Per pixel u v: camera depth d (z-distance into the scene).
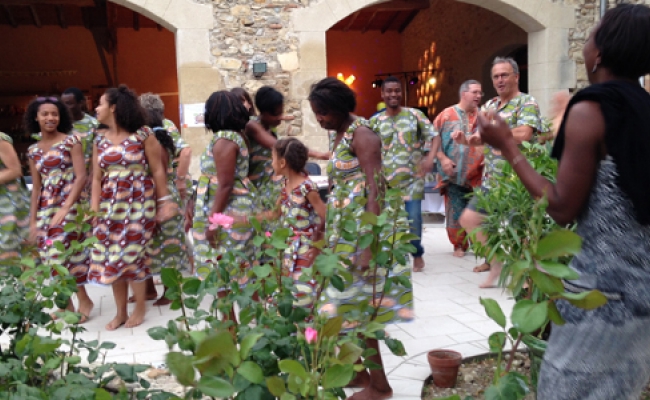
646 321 1.52
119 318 4.23
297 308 1.96
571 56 10.49
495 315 1.49
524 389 1.58
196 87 9.23
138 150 4.12
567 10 10.40
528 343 2.49
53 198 4.23
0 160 4.52
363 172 2.74
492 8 10.38
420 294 4.86
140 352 3.68
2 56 15.80
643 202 1.50
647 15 1.57
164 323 4.28
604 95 1.52
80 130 4.71
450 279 5.31
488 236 2.79
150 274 4.41
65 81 16.23
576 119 1.53
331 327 1.60
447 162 5.76
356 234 2.09
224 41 9.29
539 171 2.87
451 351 3.21
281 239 2.04
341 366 1.41
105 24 14.87
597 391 1.54
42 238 4.20
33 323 2.67
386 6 14.68
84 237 4.33
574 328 1.56
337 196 2.30
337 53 17.53
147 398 2.07
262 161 4.01
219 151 3.61
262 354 1.75
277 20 9.44
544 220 2.70
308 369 1.61
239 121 3.69
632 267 1.51
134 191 4.11
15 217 4.58
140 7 8.96
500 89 4.66
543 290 1.34
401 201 2.21
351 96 2.83
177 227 4.60
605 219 1.53
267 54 9.44
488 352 3.51
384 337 2.08
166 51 16.55
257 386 1.59
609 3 9.93
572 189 1.53
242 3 9.30
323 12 9.54
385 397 2.91
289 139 3.47
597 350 1.53
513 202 2.71
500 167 3.08
